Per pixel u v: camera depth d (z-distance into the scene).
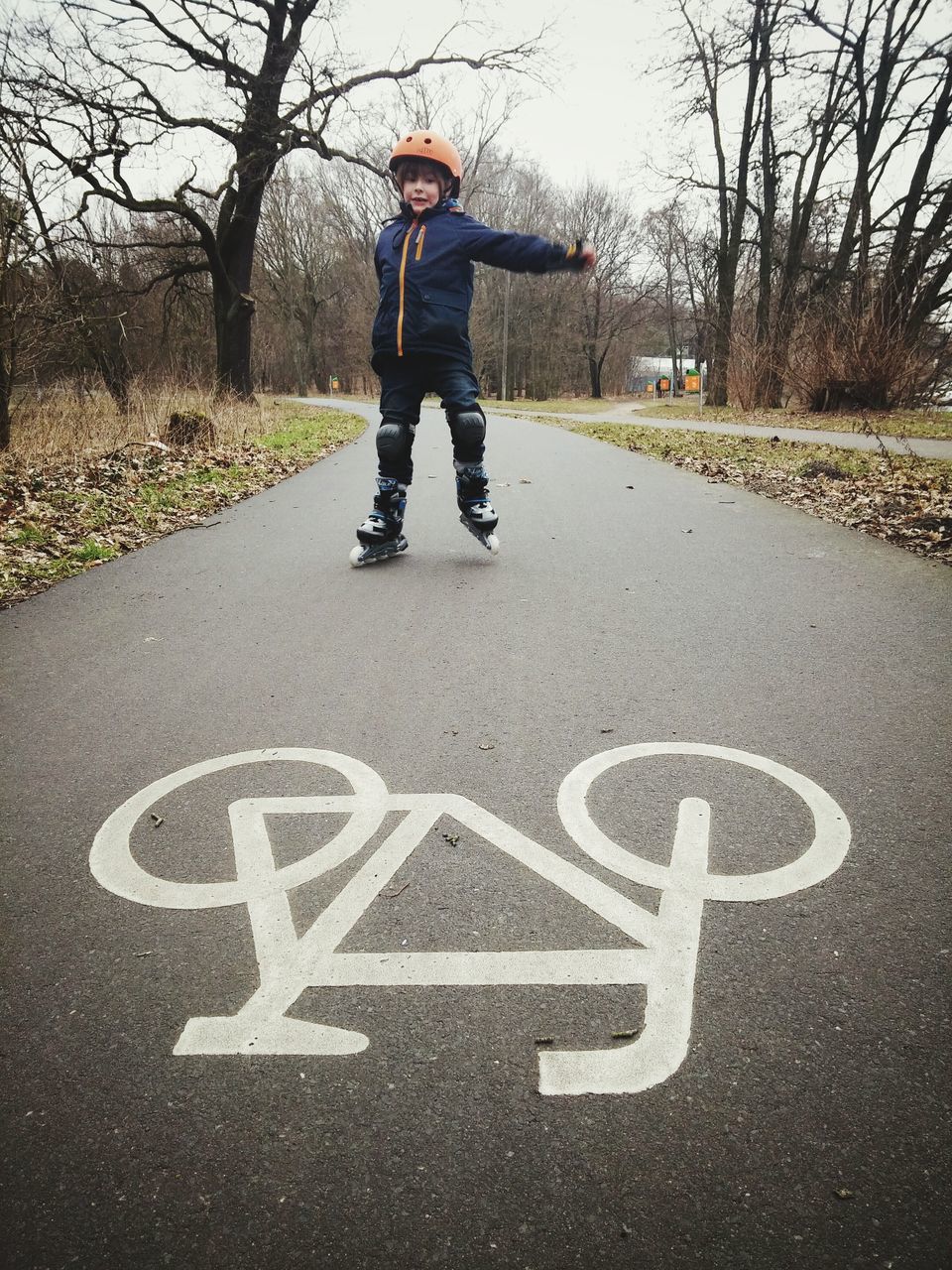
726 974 1.74
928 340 21.12
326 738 2.89
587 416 32.12
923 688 3.20
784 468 9.98
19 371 11.27
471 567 5.27
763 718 2.96
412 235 4.70
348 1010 1.67
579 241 4.55
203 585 4.96
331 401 47.75
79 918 1.96
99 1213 1.28
